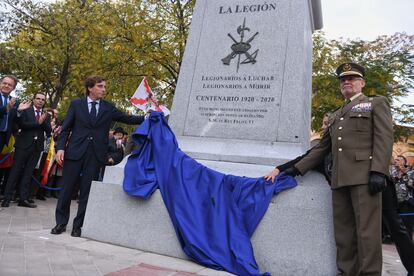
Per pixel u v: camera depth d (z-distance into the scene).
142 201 4.65
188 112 5.49
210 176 4.56
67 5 18.55
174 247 4.36
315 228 3.96
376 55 17.27
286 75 5.16
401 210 7.53
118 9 16.09
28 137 7.53
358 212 3.61
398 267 5.54
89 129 5.18
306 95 5.58
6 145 7.48
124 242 4.63
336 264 3.83
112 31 15.71
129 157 4.99
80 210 5.02
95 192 4.94
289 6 5.48
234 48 5.53
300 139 4.88
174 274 3.58
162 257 4.26
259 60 5.34
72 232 4.93
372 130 3.76
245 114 5.19
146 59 15.52
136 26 15.66
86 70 16.30
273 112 5.06
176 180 4.55
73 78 18.77
